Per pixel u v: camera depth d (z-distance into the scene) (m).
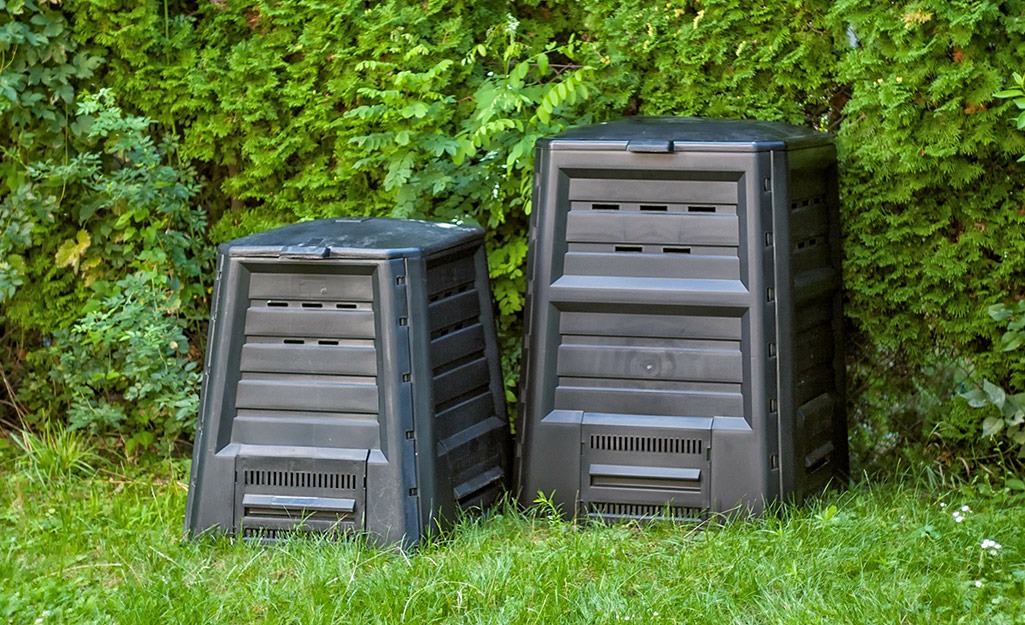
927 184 4.42
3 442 5.17
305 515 3.99
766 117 4.66
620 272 4.08
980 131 4.29
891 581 3.54
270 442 4.00
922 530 3.81
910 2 4.32
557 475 4.18
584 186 4.09
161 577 3.77
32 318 5.20
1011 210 4.41
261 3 4.85
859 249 4.57
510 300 4.99
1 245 5.03
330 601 3.49
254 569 3.83
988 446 4.61
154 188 4.98
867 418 4.79
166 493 4.62
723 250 4.01
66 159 5.02
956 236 4.53
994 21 4.28
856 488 4.46
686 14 4.71
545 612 3.38
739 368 4.03
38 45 4.88
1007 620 3.29
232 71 4.90
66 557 4.03
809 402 4.29
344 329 3.93
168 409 5.05
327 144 5.00
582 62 4.89
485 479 4.25
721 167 3.96
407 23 4.80
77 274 5.22
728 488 4.07
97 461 5.06
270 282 3.96
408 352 3.88
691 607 3.40
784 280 4.01
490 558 3.76
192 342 5.30
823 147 4.28
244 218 5.10
